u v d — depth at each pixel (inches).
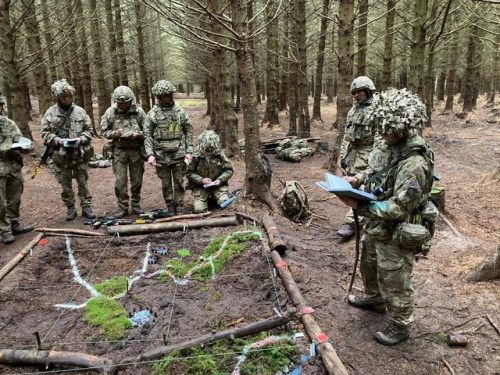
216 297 143.6
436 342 121.5
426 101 562.3
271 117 632.4
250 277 153.4
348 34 294.8
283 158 417.4
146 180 327.3
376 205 106.7
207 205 228.7
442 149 429.7
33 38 416.2
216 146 222.5
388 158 110.6
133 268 168.7
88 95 558.3
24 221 233.1
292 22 528.7
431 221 111.3
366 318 131.6
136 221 212.5
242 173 333.1
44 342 124.6
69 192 225.3
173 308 138.5
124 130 218.2
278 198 245.6
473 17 462.3
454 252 182.9
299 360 110.1
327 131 578.6
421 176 102.5
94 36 552.1
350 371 109.3
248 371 106.5
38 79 432.8
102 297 146.5
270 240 173.3
